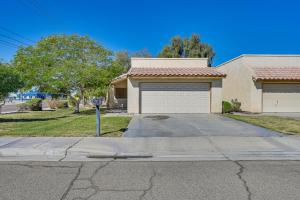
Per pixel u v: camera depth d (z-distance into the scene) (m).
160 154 8.45
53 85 20.88
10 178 6.16
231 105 22.09
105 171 6.72
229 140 10.26
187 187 5.58
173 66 23.86
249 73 22.09
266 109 21.91
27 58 21.75
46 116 20.33
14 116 20.47
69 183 5.82
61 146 9.08
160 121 15.85
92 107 31.92
